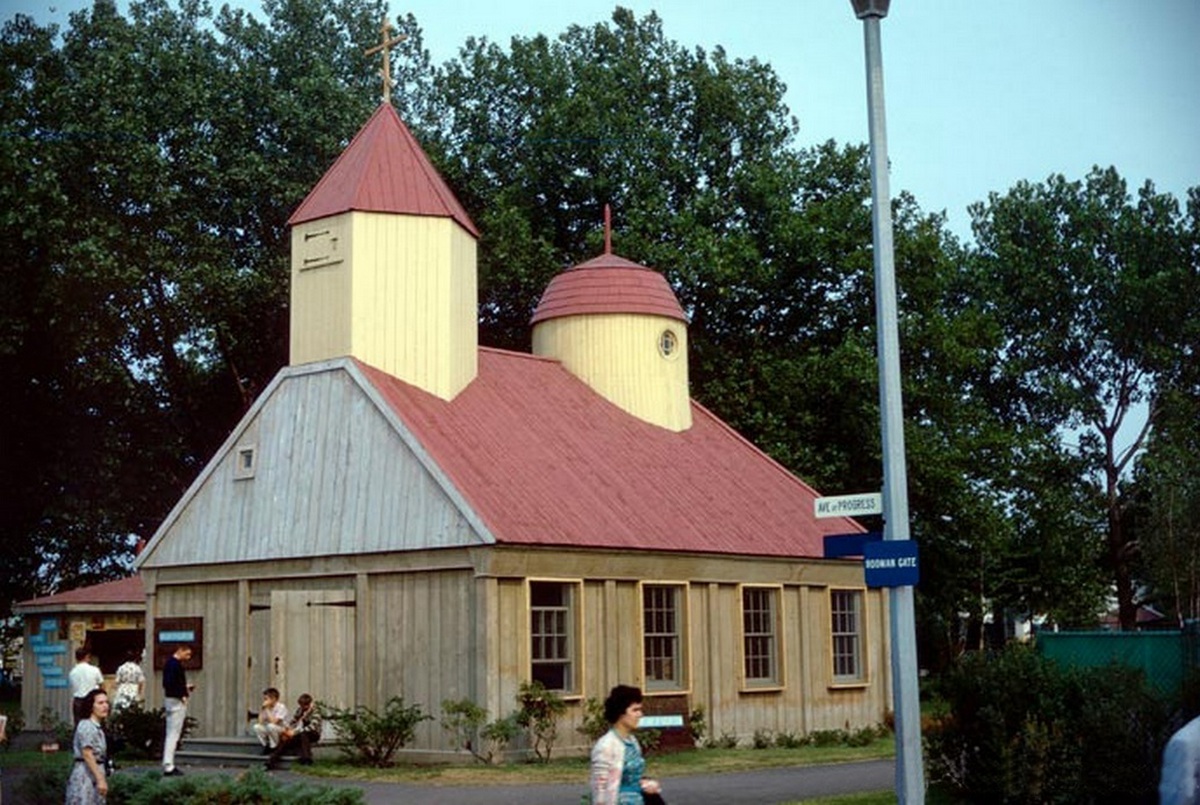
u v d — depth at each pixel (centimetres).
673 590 2959
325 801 1639
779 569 3219
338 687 2712
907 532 1456
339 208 2919
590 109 5031
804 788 2136
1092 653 2142
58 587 5138
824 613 3344
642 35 5384
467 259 3105
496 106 5338
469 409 2967
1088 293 6344
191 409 5169
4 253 4381
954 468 4600
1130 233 6366
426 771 2411
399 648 2648
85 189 4497
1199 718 851
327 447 2833
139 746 2816
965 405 5034
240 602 2898
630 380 3475
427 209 2984
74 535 4959
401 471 2694
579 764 2511
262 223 4800
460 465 2691
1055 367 6475
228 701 2886
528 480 2802
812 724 3234
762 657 3170
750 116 5297
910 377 4738
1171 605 5541
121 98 4509
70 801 1477
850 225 4862
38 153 4403
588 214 5144
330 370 2864
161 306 4744
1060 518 5806
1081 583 5888
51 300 4447
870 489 4750
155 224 4572
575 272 3600
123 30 4753
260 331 5072
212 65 4822
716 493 3303
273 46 4984
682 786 2188
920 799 1411
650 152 5134
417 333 2938
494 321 5138
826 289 4978
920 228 4962
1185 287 6162
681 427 3559
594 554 2742
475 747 2508
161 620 3028
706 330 5009
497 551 2536
